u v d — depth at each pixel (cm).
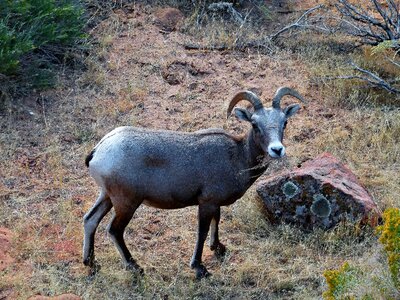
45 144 2077
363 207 1773
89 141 2106
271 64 2456
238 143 1669
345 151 2106
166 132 1652
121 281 1650
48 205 1880
